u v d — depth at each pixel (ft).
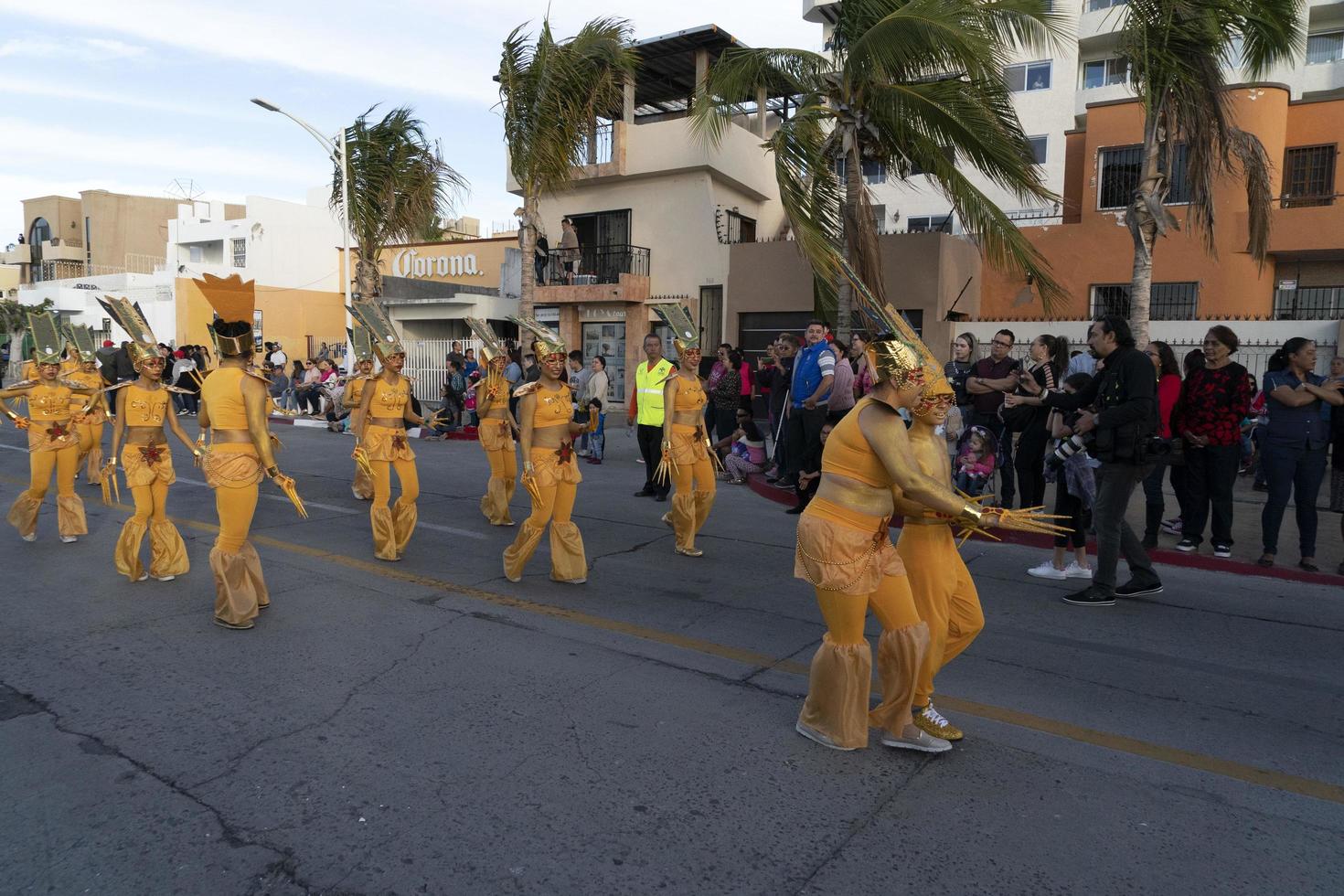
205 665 16.39
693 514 25.64
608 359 75.72
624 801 11.57
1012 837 10.78
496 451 29.50
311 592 21.43
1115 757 13.00
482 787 11.91
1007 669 16.62
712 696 15.10
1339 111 62.28
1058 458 21.94
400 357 24.50
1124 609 20.63
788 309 65.87
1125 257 63.00
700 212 71.00
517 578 22.38
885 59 42.39
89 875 9.96
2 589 21.54
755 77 49.57
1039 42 43.68
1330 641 18.44
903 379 11.85
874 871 10.04
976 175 82.89
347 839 10.67
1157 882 9.90
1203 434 24.68
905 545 13.23
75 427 27.02
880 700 15.16
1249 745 13.50
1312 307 62.08
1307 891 9.77
